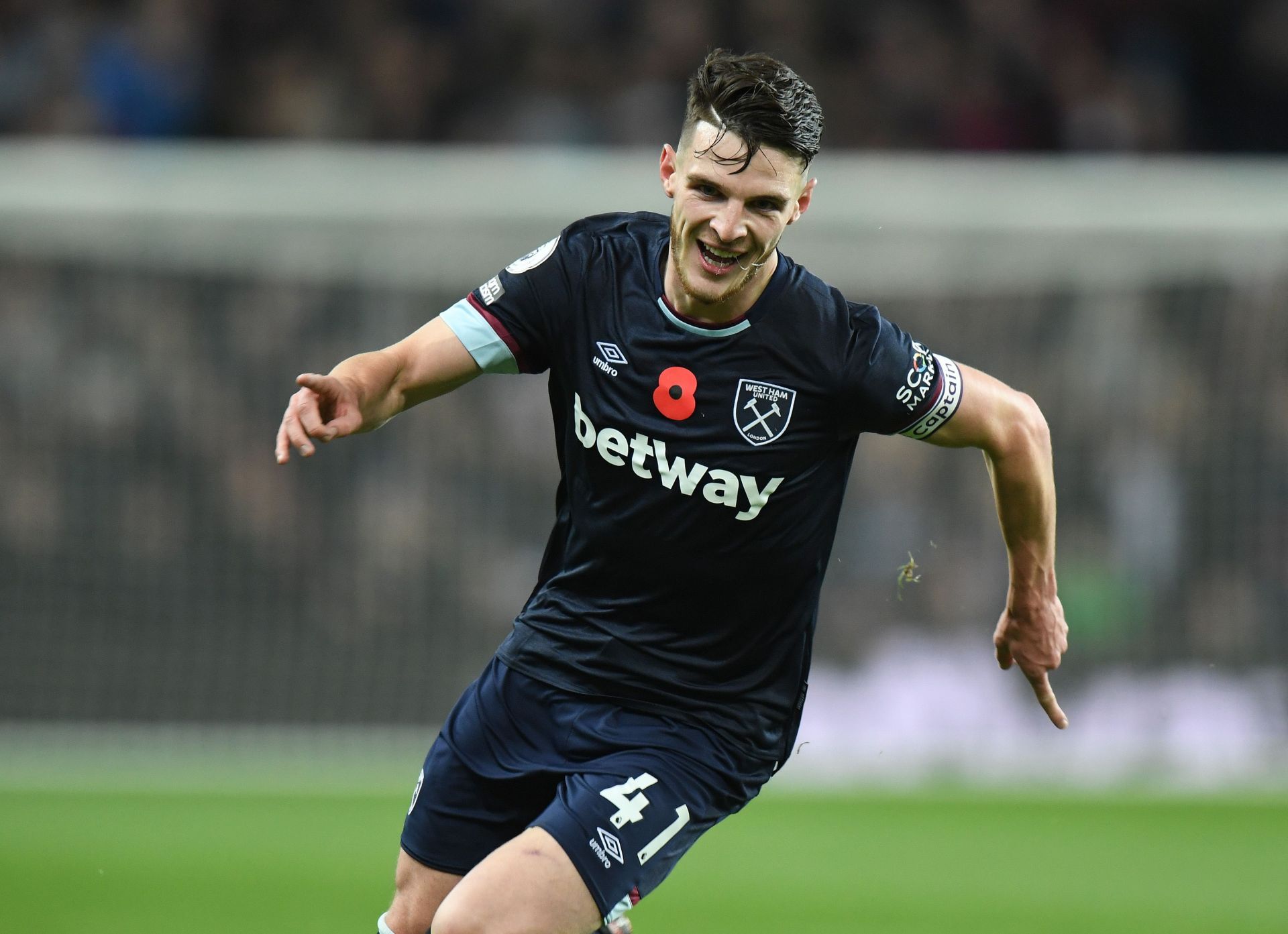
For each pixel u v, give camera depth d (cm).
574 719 1293
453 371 1270
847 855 2600
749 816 2914
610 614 1287
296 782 3173
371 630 3609
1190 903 2297
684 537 1241
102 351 3588
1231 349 3606
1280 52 5109
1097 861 2570
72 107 4603
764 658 1291
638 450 1234
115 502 3584
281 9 4819
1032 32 5012
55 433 3575
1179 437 3622
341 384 1167
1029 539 1305
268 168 3391
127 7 4728
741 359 1220
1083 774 3384
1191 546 3594
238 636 3594
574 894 1164
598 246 1274
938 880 2433
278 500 3603
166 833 2678
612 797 1208
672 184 1229
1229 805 3047
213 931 2089
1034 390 3672
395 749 3556
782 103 1134
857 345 1222
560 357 1269
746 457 1220
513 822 1337
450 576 3619
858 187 3406
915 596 3512
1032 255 3591
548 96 4862
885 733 3438
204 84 4750
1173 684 3509
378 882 2359
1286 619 3534
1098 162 4397
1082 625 3534
